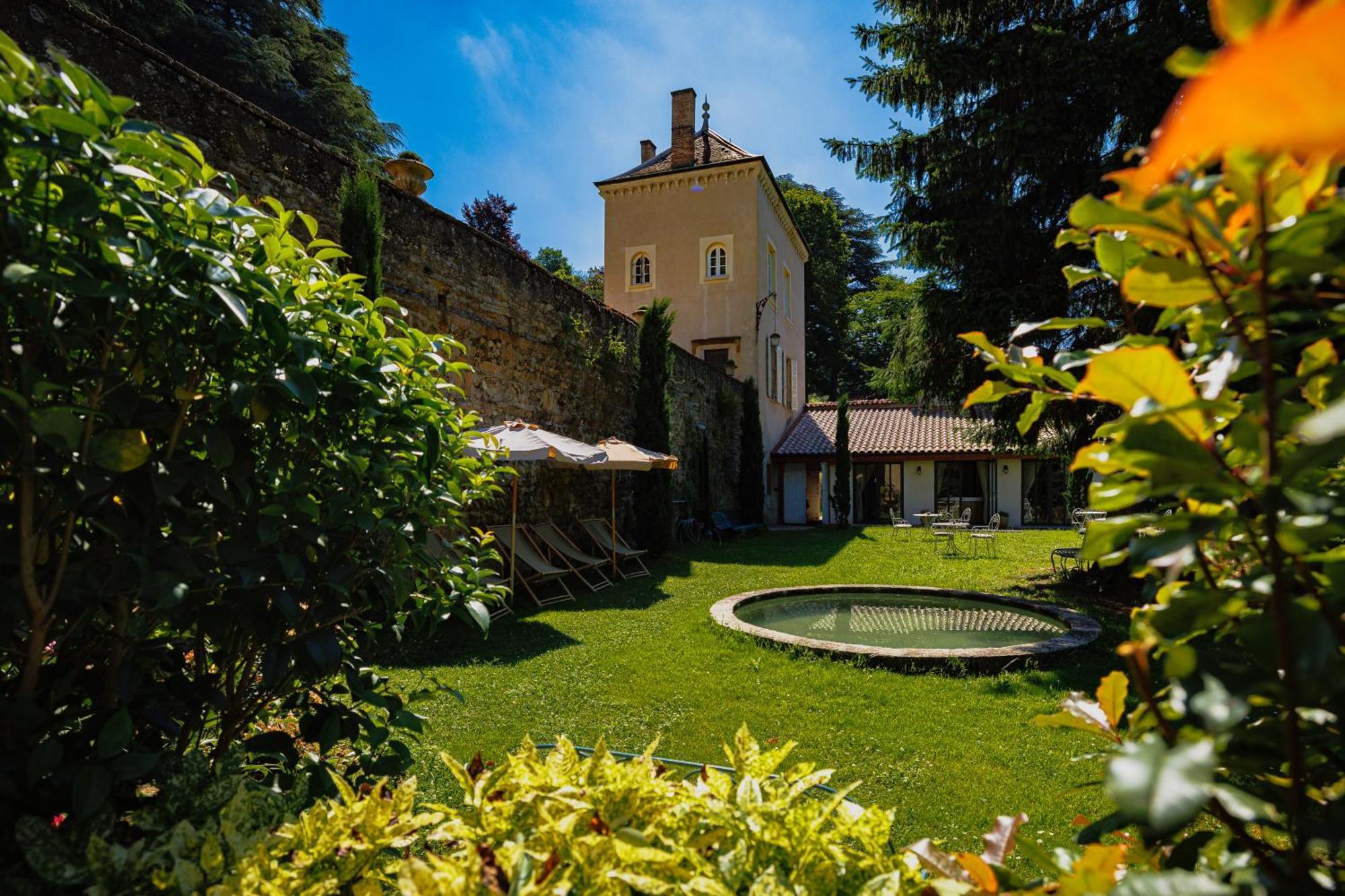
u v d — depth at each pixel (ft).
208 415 5.39
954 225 28.40
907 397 35.04
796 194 105.60
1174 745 2.20
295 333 5.37
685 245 64.13
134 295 4.47
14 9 13.34
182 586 4.50
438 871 3.33
